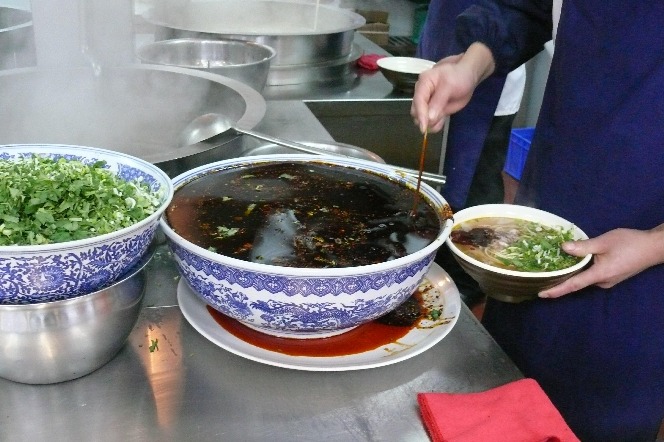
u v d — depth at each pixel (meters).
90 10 1.58
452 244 0.98
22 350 0.69
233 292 0.76
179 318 0.89
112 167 0.89
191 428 0.70
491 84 1.90
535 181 1.39
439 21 2.41
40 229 0.69
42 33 1.54
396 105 2.00
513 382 0.78
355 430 0.72
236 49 2.03
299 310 0.75
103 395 0.74
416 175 1.03
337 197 0.98
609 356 1.31
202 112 1.54
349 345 0.84
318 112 1.95
